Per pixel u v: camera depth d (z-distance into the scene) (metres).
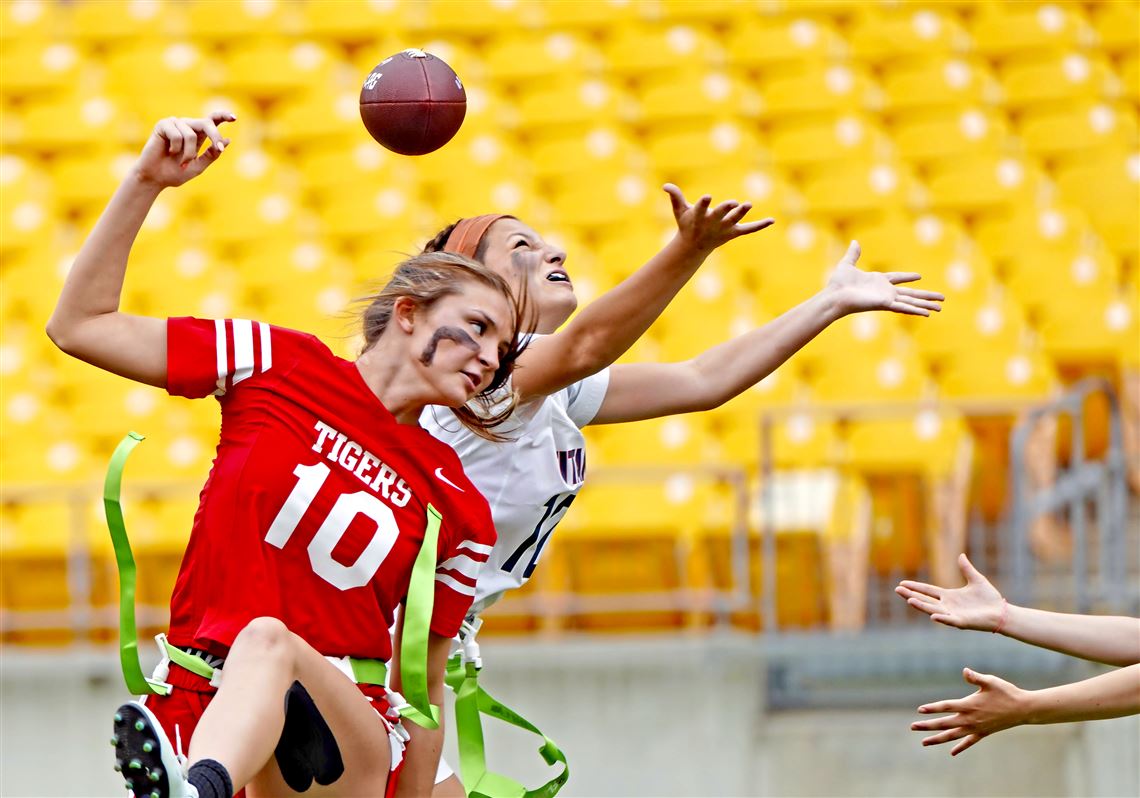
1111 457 27.72
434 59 12.70
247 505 10.98
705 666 27.75
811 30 42.62
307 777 11.03
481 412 12.59
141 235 38.25
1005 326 34.53
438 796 13.88
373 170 39.94
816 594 28.33
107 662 28.14
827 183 38.69
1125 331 34.09
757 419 31.94
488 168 39.97
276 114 42.00
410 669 11.25
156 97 42.06
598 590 28.66
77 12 44.16
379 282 11.99
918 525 28.36
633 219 38.41
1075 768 27.50
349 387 11.27
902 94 40.97
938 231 37.44
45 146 40.81
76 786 28.05
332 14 43.81
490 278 11.36
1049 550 28.70
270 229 38.53
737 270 36.44
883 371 33.22
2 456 33.16
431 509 11.41
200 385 11.09
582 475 14.04
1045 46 41.66
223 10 43.91
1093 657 12.39
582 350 12.14
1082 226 37.31
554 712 27.88
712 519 29.30
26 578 29.34
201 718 10.16
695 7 43.47
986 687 12.12
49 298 36.88
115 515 11.23
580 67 42.34
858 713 28.11
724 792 27.61
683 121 40.84
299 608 11.13
